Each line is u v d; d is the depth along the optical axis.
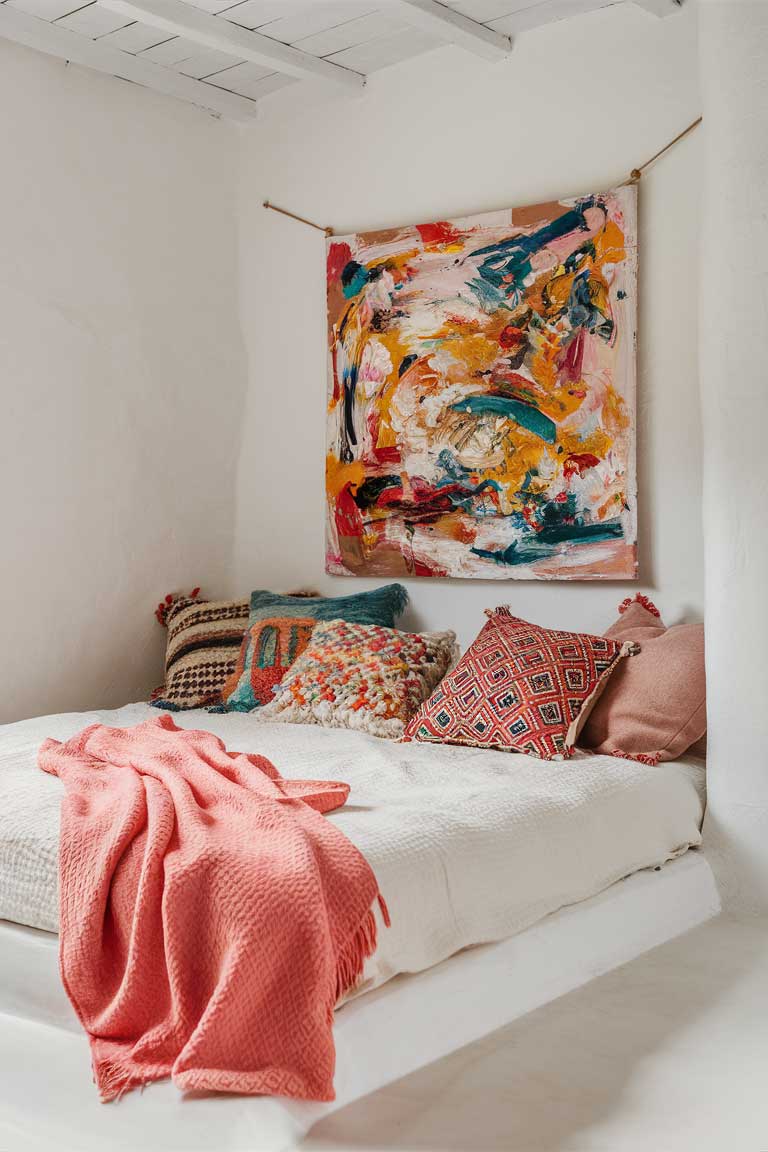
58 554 4.14
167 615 4.48
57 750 2.98
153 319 4.43
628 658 3.39
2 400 3.94
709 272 3.10
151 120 4.39
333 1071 1.92
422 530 4.17
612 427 3.71
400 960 2.17
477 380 4.01
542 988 2.49
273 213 4.64
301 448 4.59
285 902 1.97
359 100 4.35
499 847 2.48
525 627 3.48
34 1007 2.19
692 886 3.01
